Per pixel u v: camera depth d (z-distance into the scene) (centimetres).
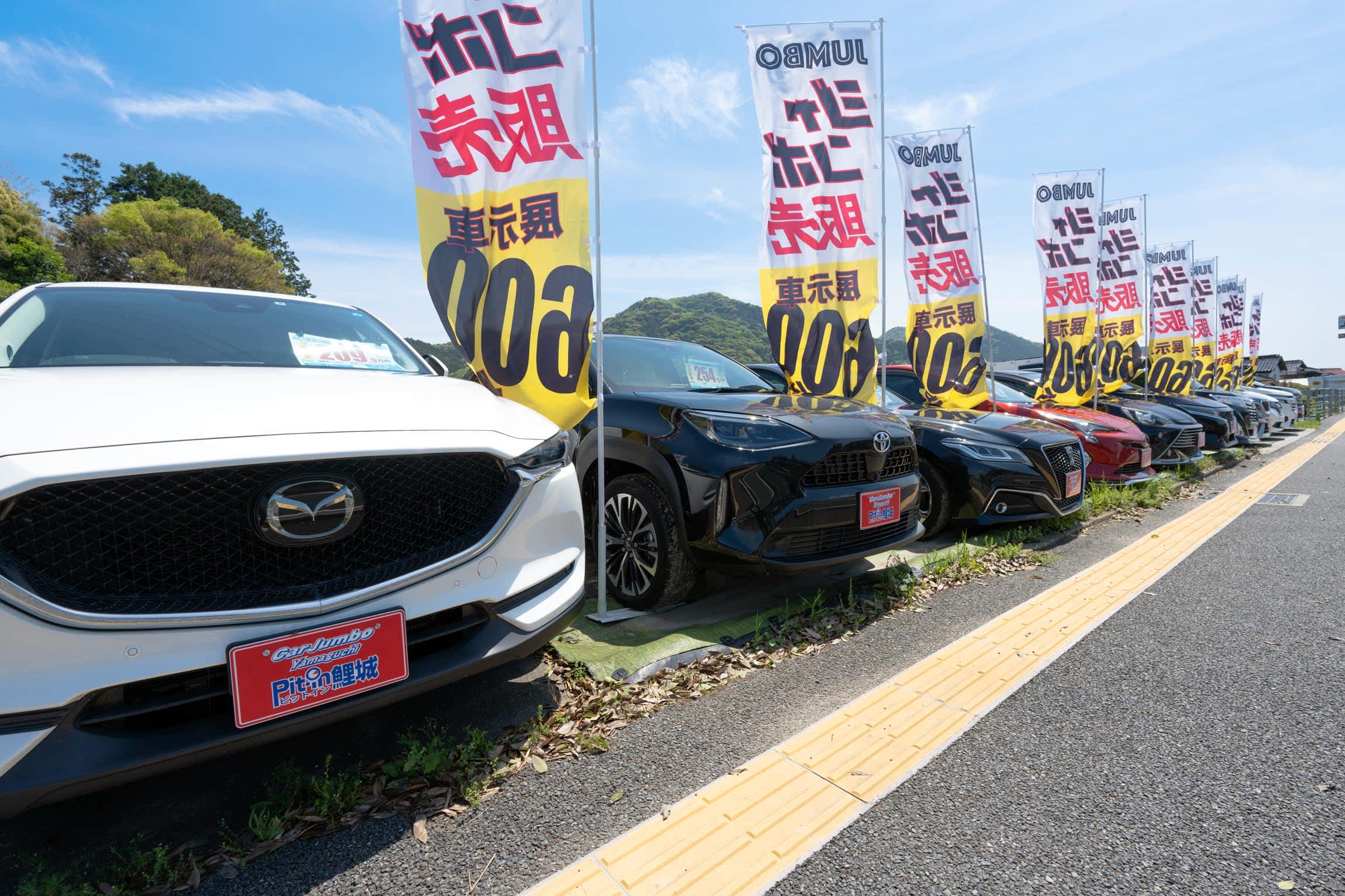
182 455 135
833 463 279
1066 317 788
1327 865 136
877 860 140
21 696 118
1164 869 136
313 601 146
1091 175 780
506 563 181
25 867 143
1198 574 364
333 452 149
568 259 288
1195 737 189
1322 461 959
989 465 418
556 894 133
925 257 628
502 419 199
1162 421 764
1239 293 1606
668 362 381
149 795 168
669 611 298
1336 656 248
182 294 256
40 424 133
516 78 288
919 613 303
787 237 466
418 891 135
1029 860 139
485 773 176
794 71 463
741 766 178
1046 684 225
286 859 144
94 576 128
